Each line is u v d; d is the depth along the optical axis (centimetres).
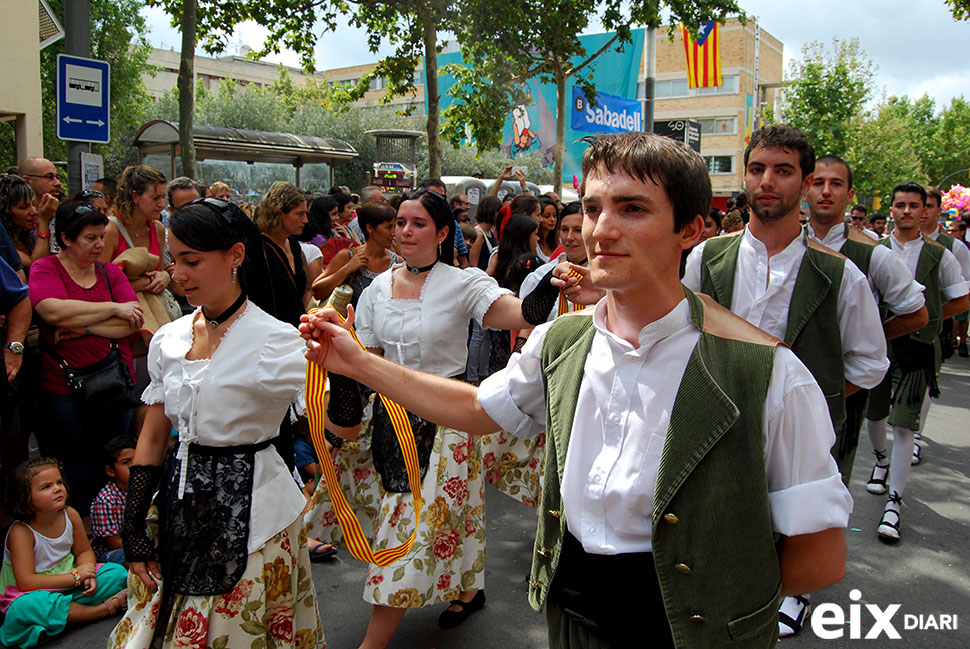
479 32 1123
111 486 390
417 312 317
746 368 140
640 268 135
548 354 164
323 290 463
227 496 223
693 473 137
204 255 219
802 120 2855
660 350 144
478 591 352
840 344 288
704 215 141
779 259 294
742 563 138
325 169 1516
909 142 3919
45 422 395
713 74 1988
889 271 344
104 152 2458
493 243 790
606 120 1712
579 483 150
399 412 203
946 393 816
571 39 1229
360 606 353
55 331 388
